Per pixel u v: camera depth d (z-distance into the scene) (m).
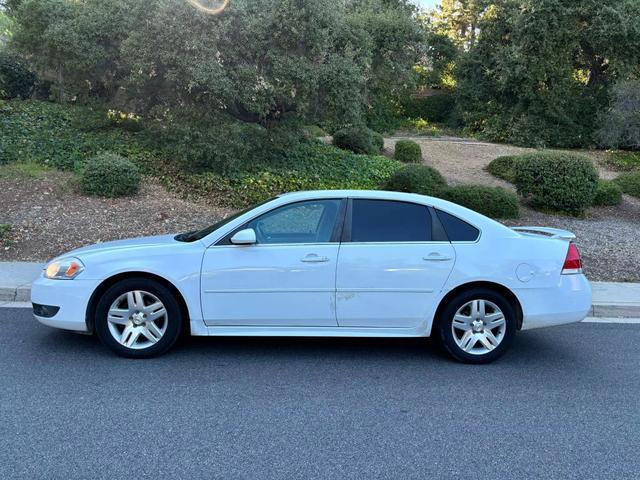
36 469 3.48
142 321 5.41
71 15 14.73
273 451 3.77
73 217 10.70
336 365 5.45
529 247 5.54
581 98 24.19
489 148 22.11
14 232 9.89
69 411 4.29
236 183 12.77
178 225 10.73
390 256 5.36
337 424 4.20
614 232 11.88
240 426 4.12
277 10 11.66
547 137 23.64
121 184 11.85
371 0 17.62
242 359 5.54
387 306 5.38
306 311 5.36
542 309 5.47
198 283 5.30
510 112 25.11
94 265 5.34
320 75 12.09
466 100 27.56
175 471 3.50
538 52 23.42
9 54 18.80
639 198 15.66
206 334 5.39
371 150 18.03
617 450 3.91
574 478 3.54
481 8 26.38
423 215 5.57
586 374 5.38
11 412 4.26
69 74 15.11
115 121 16.19
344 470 3.56
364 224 5.50
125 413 4.29
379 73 16.20
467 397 4.77
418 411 4.46
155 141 14.56
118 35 14.32
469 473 3.56
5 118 15.97
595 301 7.76
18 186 11.80
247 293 5.31
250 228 5.48
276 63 11.88
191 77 11.64
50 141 14.62
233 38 12.06
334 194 5.60
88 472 3.46
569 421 4.35
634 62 22.62
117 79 14.91
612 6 22.19
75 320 5.33
